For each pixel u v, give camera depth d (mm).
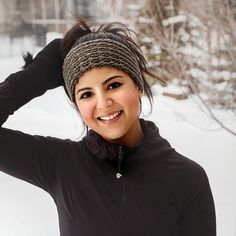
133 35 1552
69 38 1354
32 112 6910
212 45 6023
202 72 5969
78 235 1250
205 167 4316
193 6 5812
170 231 1229
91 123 1242
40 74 1367
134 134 1317
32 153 1283
